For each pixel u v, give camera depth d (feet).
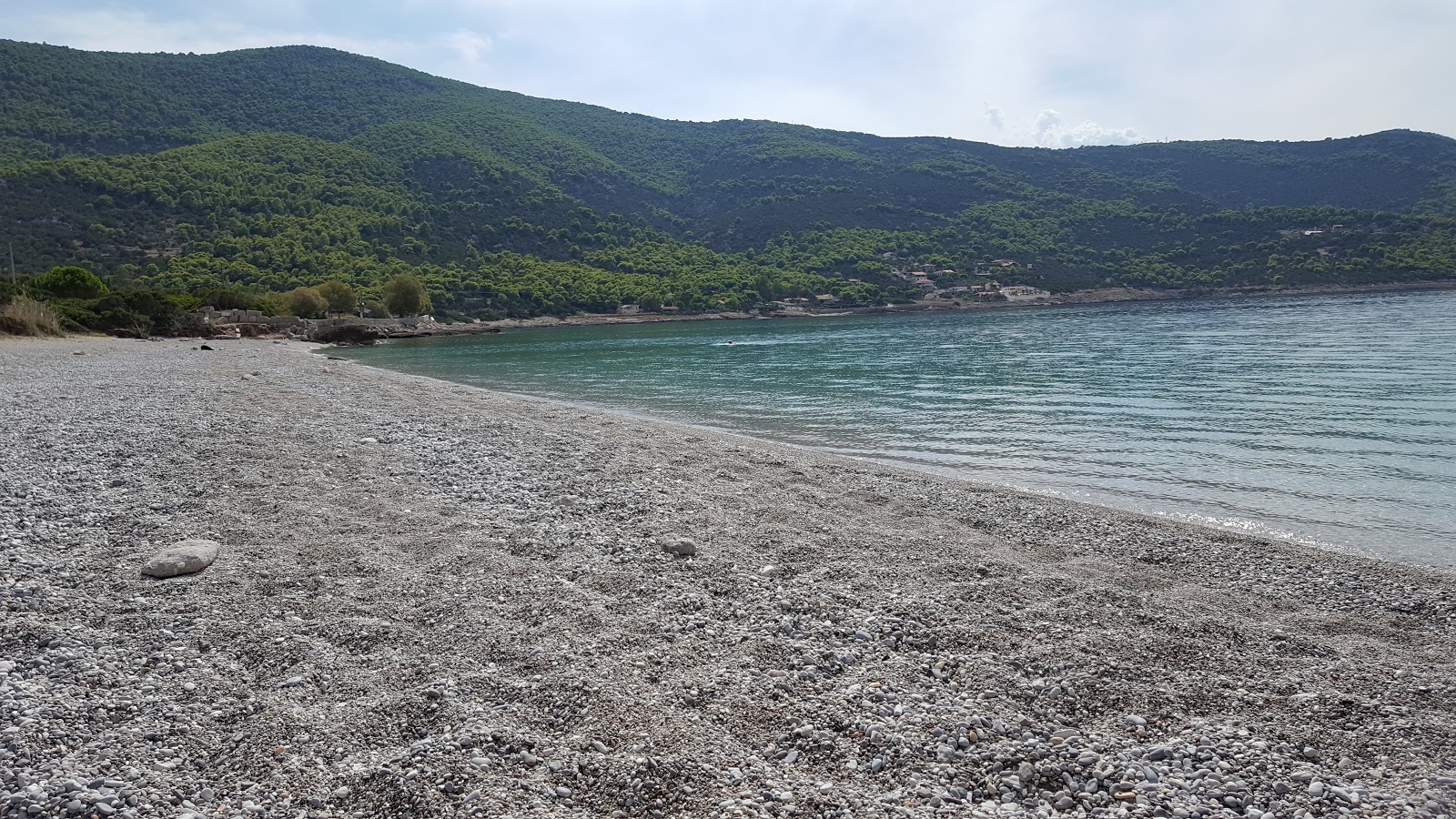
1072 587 24.18
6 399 57.47
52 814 12.67
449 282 397.39
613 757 14.76
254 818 12.92
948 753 15.15
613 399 91.61
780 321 387.55
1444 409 65.41
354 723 15.75
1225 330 179.22
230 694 16.85
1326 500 39.50
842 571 25.30
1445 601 24.22
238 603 21.33
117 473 34.09
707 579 24.36
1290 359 111.96
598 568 25.02
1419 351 112.98
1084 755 15.08
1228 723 16.33
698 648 19.53
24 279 222.07
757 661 18.86
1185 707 17.03
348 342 258.57
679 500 33.30
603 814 13.23
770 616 21.56
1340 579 26.27
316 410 55.93
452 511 30.89
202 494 31.40
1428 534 33.65
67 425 45.21
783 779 14.29
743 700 17.01
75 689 16.53
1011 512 34.04
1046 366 119.03
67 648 18.33
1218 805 13.65
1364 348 122.42
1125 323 231.30
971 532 30.86
